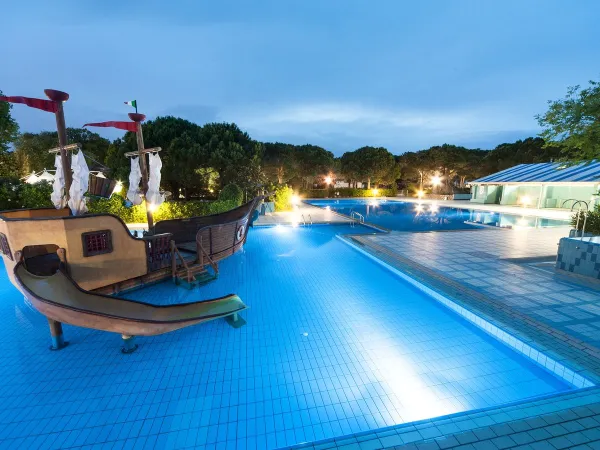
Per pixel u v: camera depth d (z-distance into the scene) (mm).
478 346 4871
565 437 2699
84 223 5590
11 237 5086
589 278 7242
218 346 4879
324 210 24062
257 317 5875
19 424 3334
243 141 22984
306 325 5559
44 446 3074
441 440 2689
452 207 26750
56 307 4109
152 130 20531
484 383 4020
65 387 3926
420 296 6895
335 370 4277
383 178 43406
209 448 3096
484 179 29391
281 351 4750
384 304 6480
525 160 38969
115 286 6281
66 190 6727
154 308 5152
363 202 34750
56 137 38562
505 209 23562
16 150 27375
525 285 6867
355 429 3320
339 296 6934
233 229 9102
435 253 9930
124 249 6242
